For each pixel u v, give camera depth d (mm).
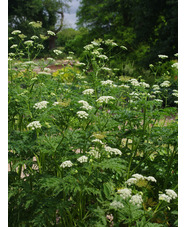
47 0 34156
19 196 2680
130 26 22344
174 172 3326
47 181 2367
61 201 2498
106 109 3625
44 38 4820
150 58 15906
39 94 3633
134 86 3975
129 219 2297
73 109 2957
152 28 17547
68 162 2330
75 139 2828
